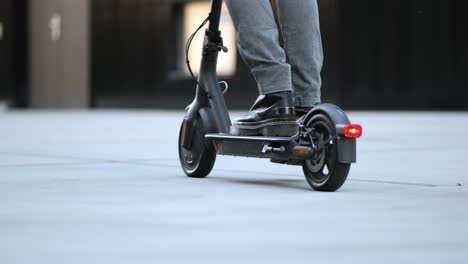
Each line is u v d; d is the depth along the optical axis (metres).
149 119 16.98
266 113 4.28
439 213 3.24
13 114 22.12
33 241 2.60
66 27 28.61
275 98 4.27
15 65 30.02
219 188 4.16
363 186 4.25
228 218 3.09
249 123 4.37
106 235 2.71
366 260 2.29
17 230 2.81
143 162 5.97
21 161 6.01
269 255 2.37
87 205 3.48
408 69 19.97
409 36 19.92
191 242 2.58
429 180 4.57
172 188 4.15
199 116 4.77
